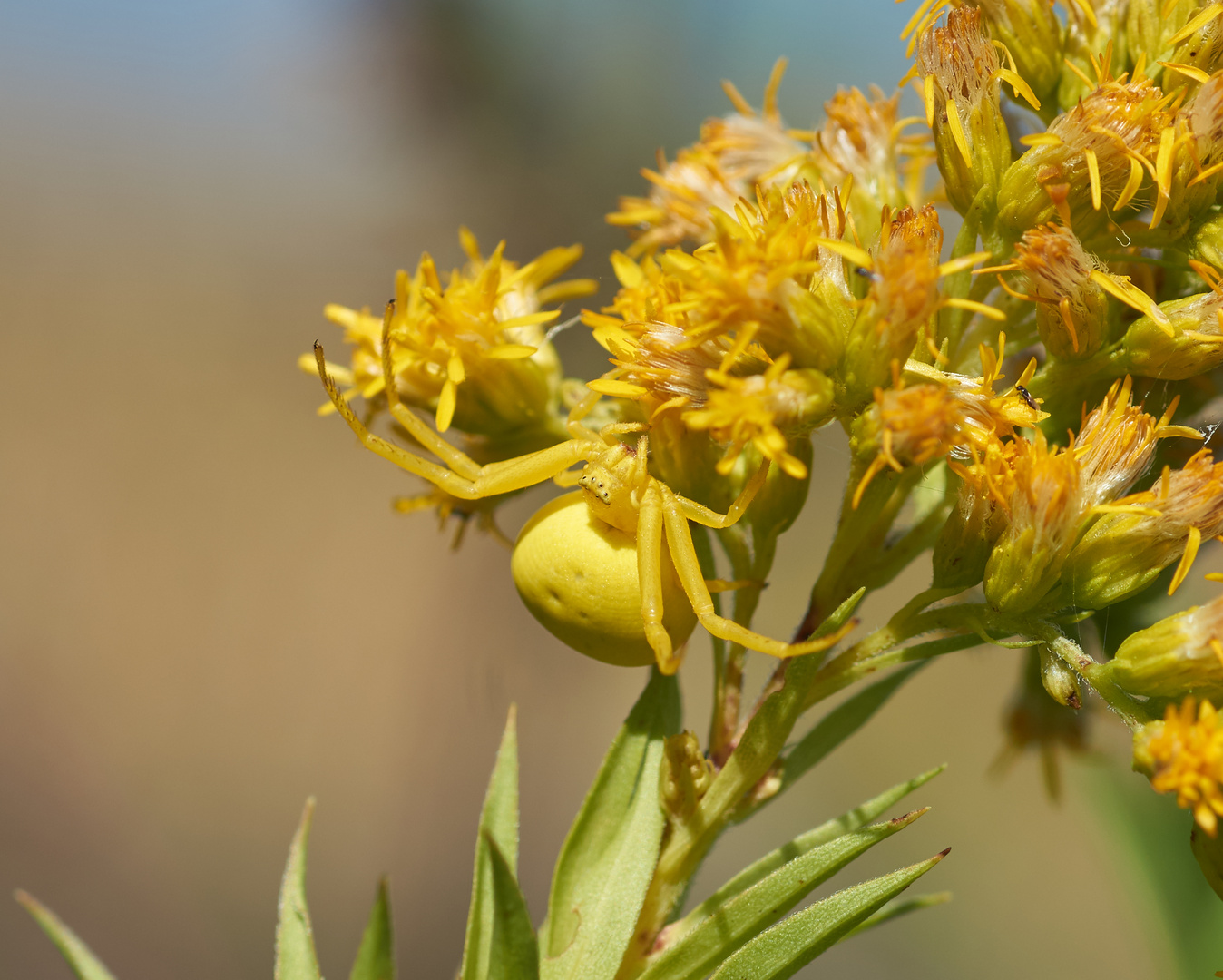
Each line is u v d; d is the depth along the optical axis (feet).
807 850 0.34
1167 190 0.33
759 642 0.33
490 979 0.33
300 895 0.35
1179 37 0.34
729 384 0.33
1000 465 0.33
